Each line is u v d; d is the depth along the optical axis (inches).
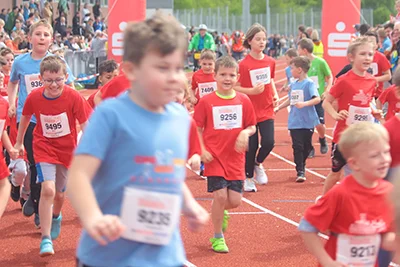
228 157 361.1
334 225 218.1
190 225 200.8
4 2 1663.4
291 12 3786.9
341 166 409.7
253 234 402.9
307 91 550.9
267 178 575.5
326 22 952.3
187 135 191.3
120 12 951.0
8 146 345.1
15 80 444.8
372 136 210.2
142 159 180.1
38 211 383.9
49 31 435.8
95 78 1355.8
